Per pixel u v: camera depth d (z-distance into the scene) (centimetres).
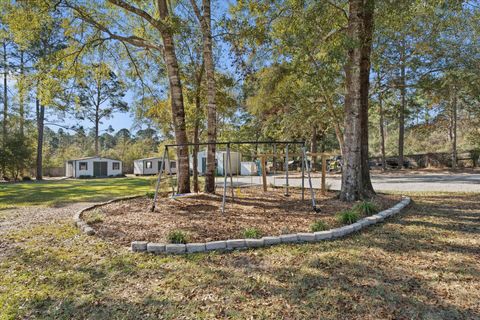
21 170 1986
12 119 1889
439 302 194
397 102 1344
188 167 649
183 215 454
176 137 637
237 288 220
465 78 991
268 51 746
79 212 493
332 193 711
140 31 761
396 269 247
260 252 294
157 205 546
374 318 179
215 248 304
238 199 609
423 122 1773
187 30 615
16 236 368
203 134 928
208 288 221
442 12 821
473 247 299
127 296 212
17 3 539
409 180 1138
